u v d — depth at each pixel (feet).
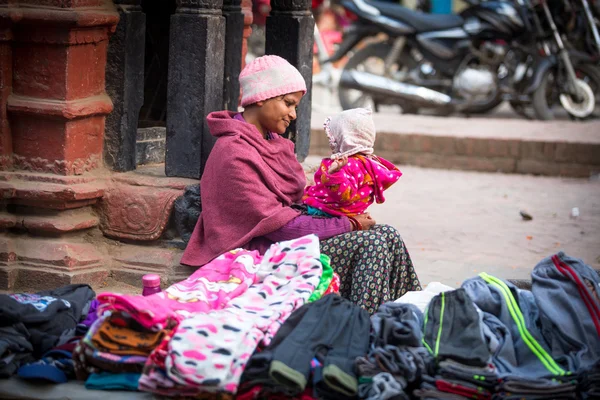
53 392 18.53
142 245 25.11
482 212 39.86
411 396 18.37
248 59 69.51
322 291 20.89
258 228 22.74
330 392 18.04
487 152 49.96
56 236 24.88
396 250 22.79
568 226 37.40
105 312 19.04
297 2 26.53
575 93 56.13
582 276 20.04
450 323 19.13
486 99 57.72
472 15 57.31
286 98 23.38
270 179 23.20
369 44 59.77
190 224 24.38
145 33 28.55
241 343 18.26
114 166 25.71
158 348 18.06
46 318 19.99
